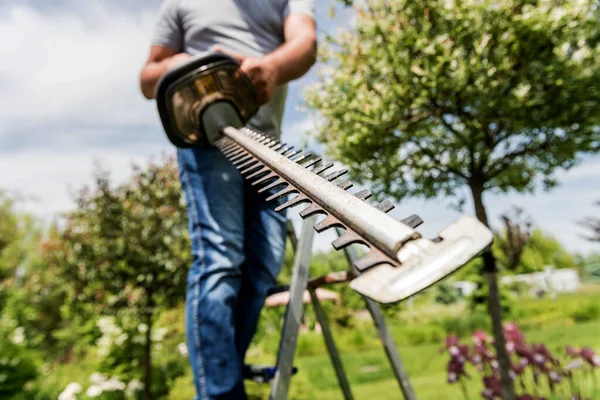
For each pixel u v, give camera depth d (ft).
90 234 20.83
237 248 4.75
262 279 5.06
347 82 10.26
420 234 1.39
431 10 9.39
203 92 4.17
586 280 60.95
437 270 1.24
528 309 45.65
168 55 5.63
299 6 5.43
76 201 20.68
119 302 20.24
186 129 4.47
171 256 20.07
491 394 10.81
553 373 10.18
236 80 4.32
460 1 8.95
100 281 20.15
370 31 9.76
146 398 20.80
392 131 10.02
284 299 5.15
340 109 10.16
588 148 9.97
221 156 4.92
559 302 46.75
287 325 4.58
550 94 9.24
